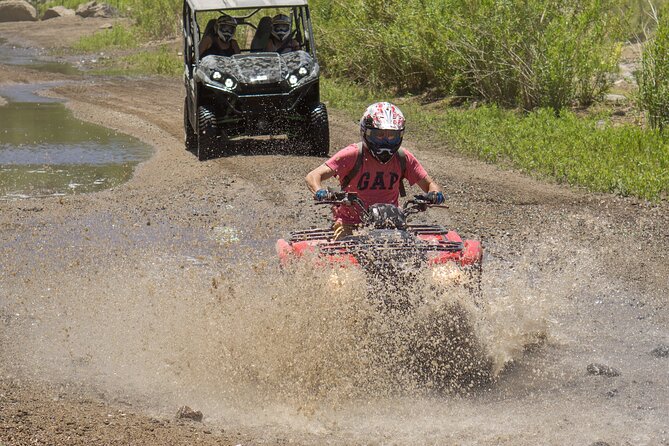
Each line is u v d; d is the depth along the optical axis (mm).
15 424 8500
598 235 16781
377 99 36469
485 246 16156
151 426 8812
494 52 31406
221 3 26766
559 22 31078
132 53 62438
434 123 30203
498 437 8836
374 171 11648
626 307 12969
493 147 24938
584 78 31234
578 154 23016
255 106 25438
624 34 31219
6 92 41906
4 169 24391
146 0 70688
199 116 25172
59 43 71438
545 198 19797
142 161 25656
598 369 10570
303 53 26406
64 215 18891
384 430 9102
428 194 11523
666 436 8781
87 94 41281
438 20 34312
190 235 17266
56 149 27594
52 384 10211
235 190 21203
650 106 25984
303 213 18891
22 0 90375
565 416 9383
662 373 10547
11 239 16922
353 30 39031
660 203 19109
